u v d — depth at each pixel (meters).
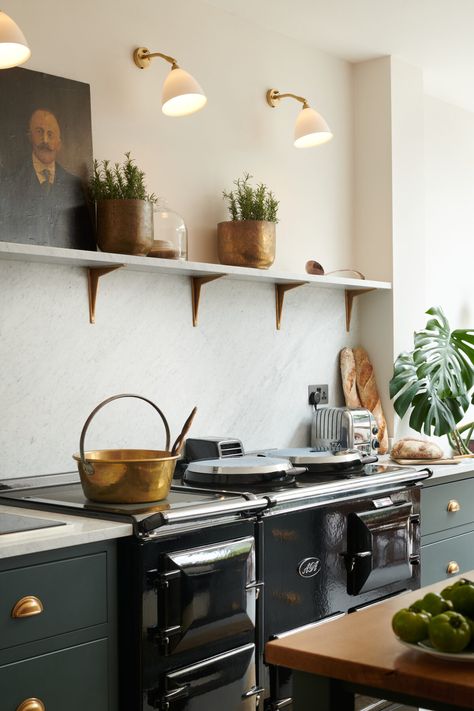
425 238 4.74
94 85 3.13
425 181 4.88
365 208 4.31
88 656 2.22
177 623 2.35
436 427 4.05
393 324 4.22
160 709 2.30
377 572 3.07
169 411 3.38
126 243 2.96
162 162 3.38
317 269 3.95
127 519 2.32
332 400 4.17
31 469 2.92
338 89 4.25
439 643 1.42
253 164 3.78
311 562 2.86
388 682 1.41
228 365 3.63
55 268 2.98
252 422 3.74
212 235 3.58
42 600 2.12
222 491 2.74
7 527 2.20
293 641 1.58
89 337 3.10
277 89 3.90
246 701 2.56
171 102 3.17
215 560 2.46
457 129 5.14
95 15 3.13
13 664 2.05
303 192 4.05
